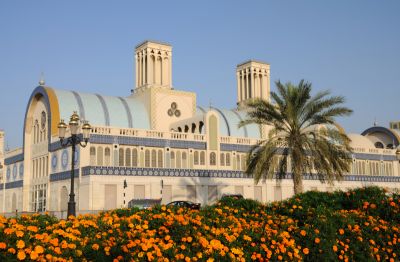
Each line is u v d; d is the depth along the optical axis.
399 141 105.38
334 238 15.43
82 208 59.28
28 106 77.56
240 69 105.00
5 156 85.69
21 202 76.62
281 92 43.44
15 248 10.96
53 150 69.00
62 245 11.85
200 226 14.18
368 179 88.25
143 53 83.94
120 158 63.75
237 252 12.95
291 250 14.20
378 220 18.41
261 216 17.55
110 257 12.20
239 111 92.44
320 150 42.62
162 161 67.12
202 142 70.75
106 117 73.56
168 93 80.62
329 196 21.38
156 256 11.97
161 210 16.48
